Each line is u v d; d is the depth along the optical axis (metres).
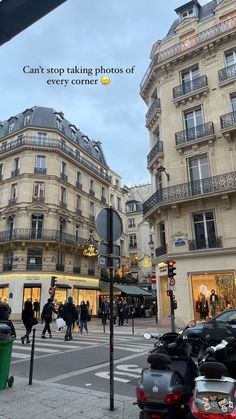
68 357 9.51
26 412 4.86
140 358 9.45
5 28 3.09
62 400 5.43
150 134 26.55
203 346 6.64
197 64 23.02
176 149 22.02
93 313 37.38
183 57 23.28
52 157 35.78
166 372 4.08
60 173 36.44
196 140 21.08
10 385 6.25
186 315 19.42
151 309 38.16
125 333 17.27
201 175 21.14
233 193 19.03
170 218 21.34
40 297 31.84
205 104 21.73
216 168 20.28
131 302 36.28
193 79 22.83
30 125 35.97
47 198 34.41
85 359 9.22
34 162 35.16
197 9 24.97
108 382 6.72
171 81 23.92
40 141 35.81
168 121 23.27
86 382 6.73
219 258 18.91
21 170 34.81
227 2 22.41
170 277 14.32
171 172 22.11
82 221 38.81
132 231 51.56
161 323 21.44
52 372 7.64
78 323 19.34
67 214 36.22
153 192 24.77
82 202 39.56
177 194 21.05
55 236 33.53
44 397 5.59
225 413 3.33
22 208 33.44
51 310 14.98
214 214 19.73
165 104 23.75
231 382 3.52
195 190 20.45
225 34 21.45
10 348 6.37
